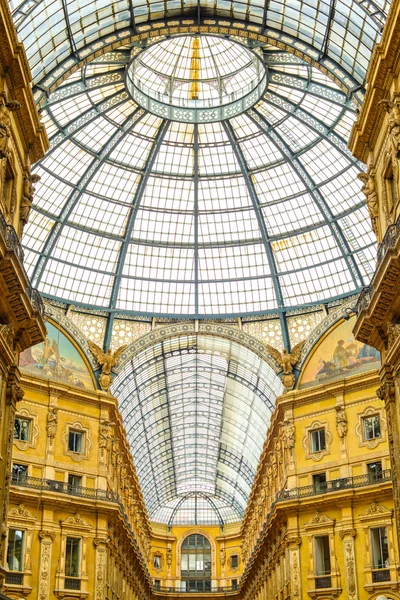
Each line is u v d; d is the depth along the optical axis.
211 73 44.47
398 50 23.39
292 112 42.94
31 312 25.92
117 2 33.62
